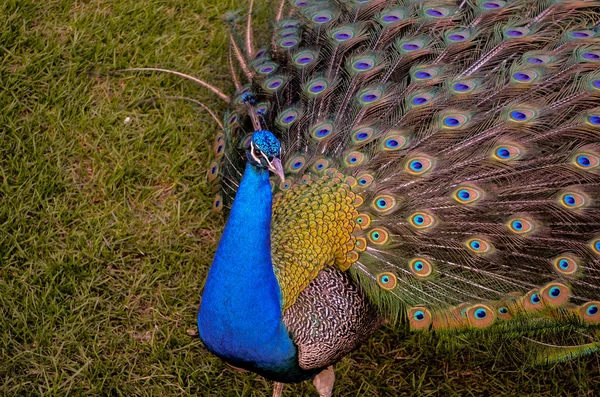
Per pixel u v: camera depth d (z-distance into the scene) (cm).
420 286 432
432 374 513
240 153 495
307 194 442
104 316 513
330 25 536
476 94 482
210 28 702
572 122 466
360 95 489
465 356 521
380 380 506
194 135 622
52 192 570
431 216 441
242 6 671
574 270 438
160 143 612
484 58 508
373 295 430
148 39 677
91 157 598
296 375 431
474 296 432
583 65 487
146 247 552
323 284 428
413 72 498
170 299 526
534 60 498
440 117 470
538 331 441
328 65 516
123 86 649
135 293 529
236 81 552
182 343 507
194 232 571
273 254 420
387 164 456
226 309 393
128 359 493
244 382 493
